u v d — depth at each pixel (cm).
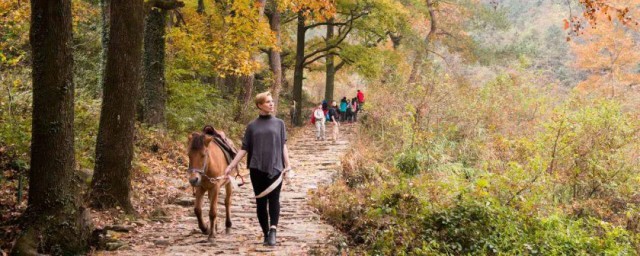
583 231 998
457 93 2056
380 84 2511
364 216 984
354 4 2919
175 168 1444
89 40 1944
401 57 3173
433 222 886
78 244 777
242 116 2447
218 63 1900
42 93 756
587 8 1143
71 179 788
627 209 1243
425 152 1656
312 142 2456
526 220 931
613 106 1472
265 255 753
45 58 754
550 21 5869
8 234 752
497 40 4347
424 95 1897
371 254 806
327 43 3266
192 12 2119
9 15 1332
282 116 3559
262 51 3048
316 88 5503
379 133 2166
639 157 1346
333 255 779
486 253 831
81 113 1320
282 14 3089
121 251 779
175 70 1859
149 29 1616
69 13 770
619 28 3881
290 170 793
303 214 1077
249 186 1406
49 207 759
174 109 1836
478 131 1853
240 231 920
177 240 848
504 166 1330
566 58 5006
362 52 3030
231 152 904
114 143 974
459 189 950
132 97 987
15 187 937
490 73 3697
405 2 3312
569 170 1320
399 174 1480
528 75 2306
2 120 1063
